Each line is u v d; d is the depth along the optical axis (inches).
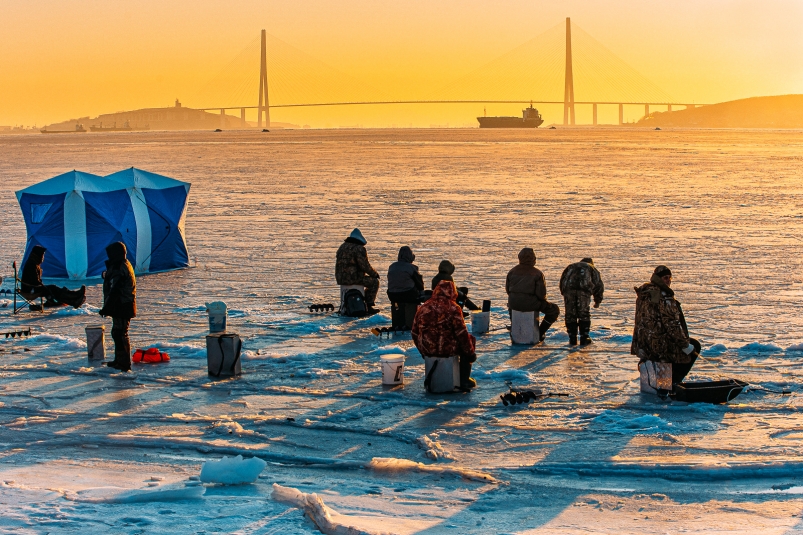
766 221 1183.6
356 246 613.3
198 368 470.3
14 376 455.5
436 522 247.6
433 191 1723.7
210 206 1459.2
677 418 373.1
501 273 773.3
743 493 283.4
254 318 604.4
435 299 414.9
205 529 228.7
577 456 325.1
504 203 1471.5
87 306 665.6
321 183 1963.6
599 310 615.5
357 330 567.2
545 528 243.8
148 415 384.2
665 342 401.7
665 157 3097.9
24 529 226.4
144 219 813.2
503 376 444.8
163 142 5831.7
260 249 960.9
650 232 1072.2
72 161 3164.4
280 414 385.1
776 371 445.7
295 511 247.1
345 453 334.0
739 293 671.8
